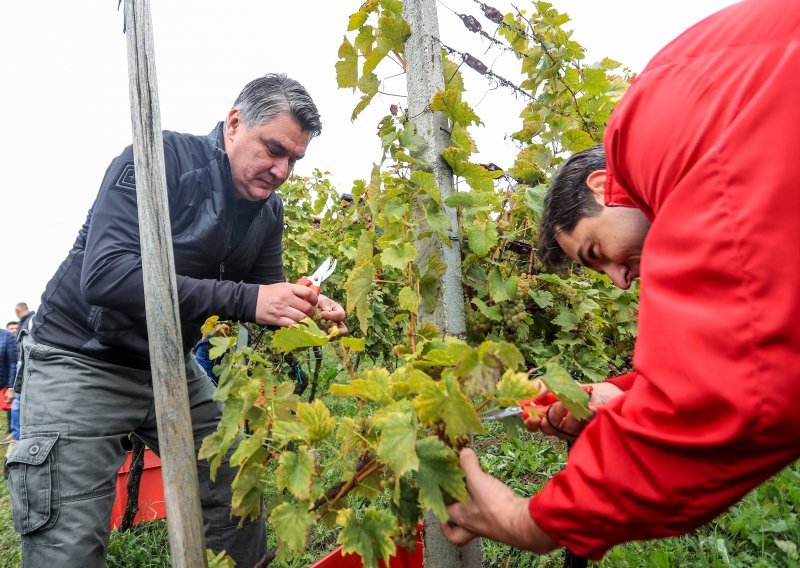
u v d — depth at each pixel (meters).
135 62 0.99
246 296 1.47
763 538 2.17
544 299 1.88
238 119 1.85
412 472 1.01
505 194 2.10
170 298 1.02
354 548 0.96
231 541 2.03
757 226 0.72
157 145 1.01
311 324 1.28
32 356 1.77
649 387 0.82
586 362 2.12
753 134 0.75
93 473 1.75
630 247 1.13
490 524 1.00
